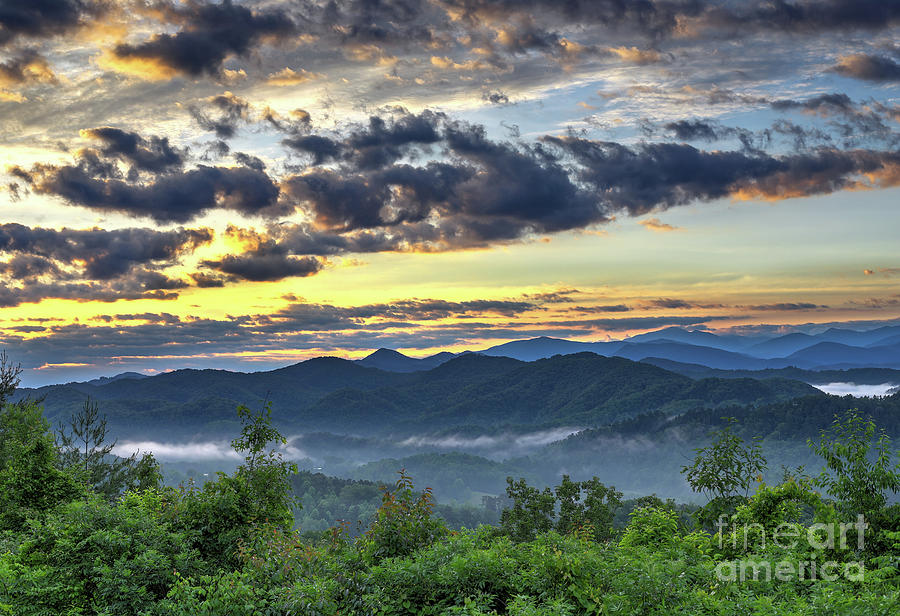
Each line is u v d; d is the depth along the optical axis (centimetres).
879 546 1040
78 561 1009
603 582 819
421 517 1080
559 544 990
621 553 988
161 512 1233
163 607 865
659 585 777
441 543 1005
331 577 940
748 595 772
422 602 870
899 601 685
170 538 1089
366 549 1030
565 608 741
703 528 1262
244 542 1168
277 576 957
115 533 1027
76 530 1045
